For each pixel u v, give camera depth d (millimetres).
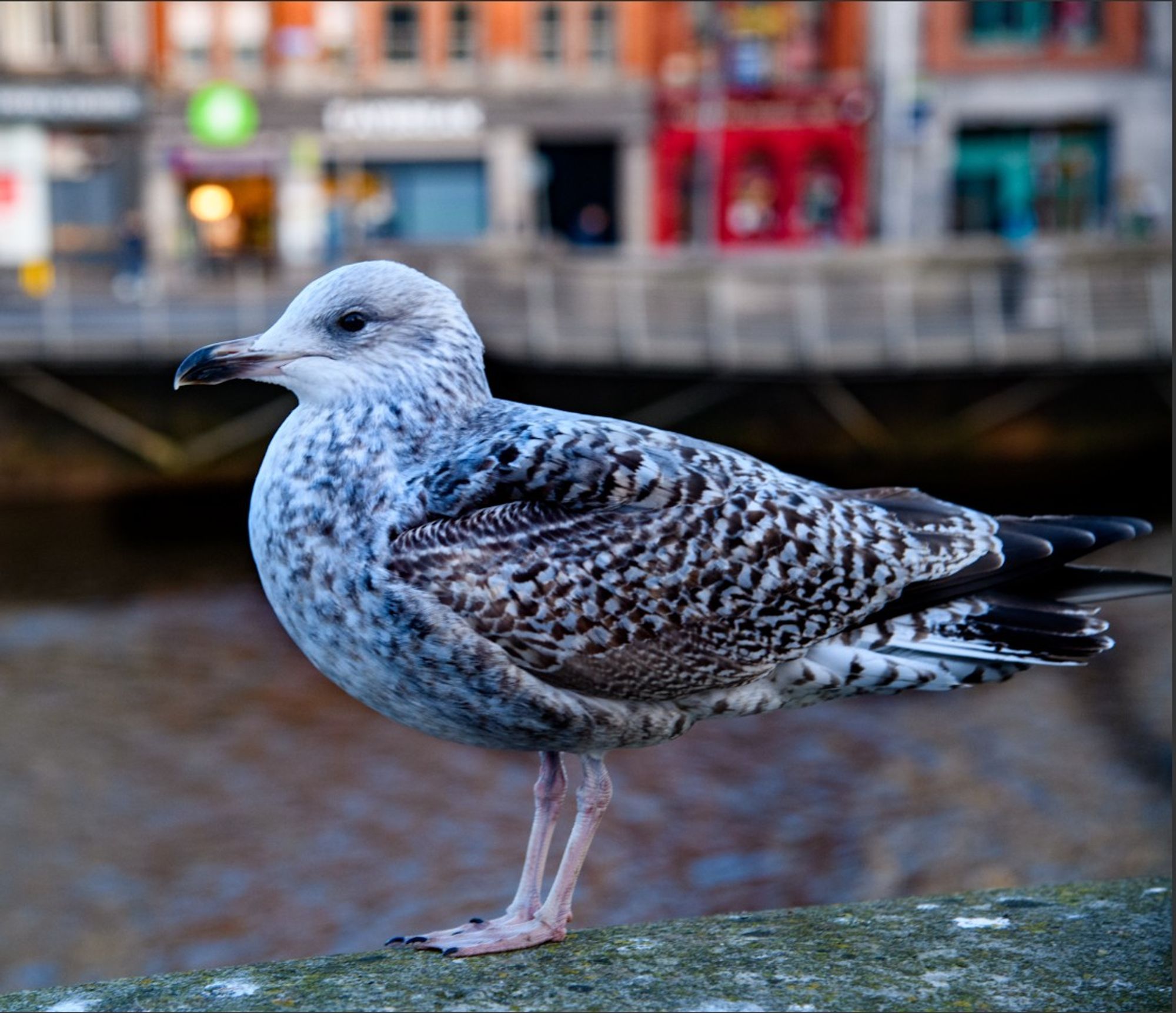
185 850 8562
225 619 14984
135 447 20828
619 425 3033
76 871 8234
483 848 8531
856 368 20344
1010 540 3180
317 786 9664
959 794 9023
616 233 33125
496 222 32312
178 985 2695
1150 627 12781
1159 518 20250
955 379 20906
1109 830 8398
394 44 31953
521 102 31875
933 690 3195
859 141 32312
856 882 7766
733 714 3168
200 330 20781
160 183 31250
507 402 3141
